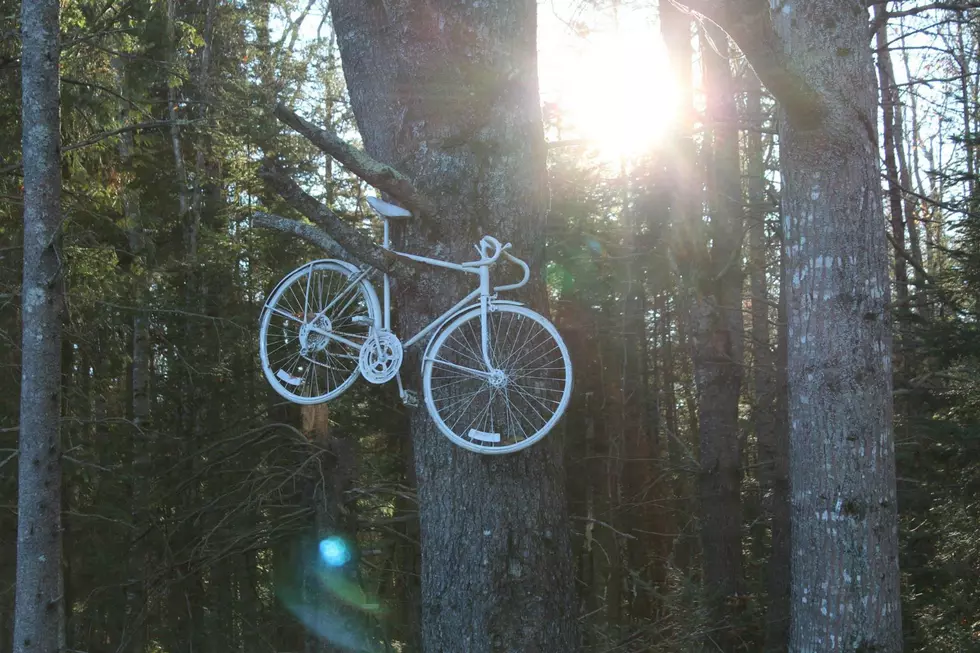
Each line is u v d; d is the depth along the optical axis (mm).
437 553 5074
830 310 5188
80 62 10422
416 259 5082
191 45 13312
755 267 13578
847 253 5172
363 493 12258
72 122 10281
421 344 5160
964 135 11172
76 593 13344
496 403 5047
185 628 13953
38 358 7293
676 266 11422
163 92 14953
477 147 5250
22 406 7305
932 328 10984
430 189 5227
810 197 5270
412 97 5332
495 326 5094
